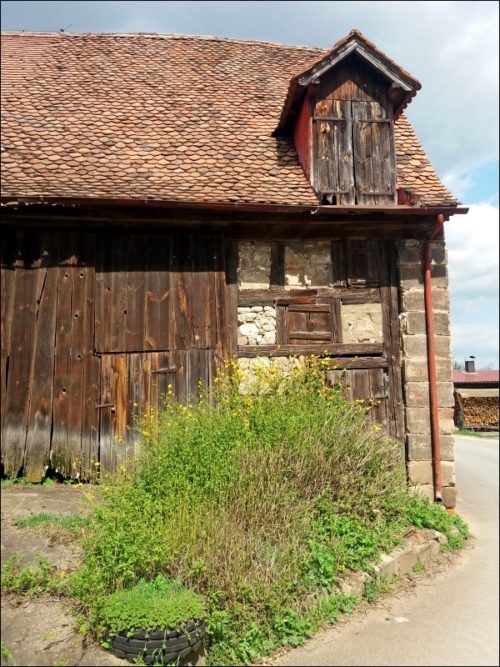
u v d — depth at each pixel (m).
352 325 7.43
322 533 4.68
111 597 3.52
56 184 6.76
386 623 4.12
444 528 5.98
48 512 5.41
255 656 3.58
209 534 4.07
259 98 9.39
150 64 10.09
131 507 4.23
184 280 7.21
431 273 7.52
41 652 3.35
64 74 9.47
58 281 7.04
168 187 6.95
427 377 7.31
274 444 5.16
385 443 6.08
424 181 7.78
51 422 6.82
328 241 7.55
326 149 7.48
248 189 7.16
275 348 7.23
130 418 6.91
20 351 6.89
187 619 3.38
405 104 7.71
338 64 7.65
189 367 7.05
